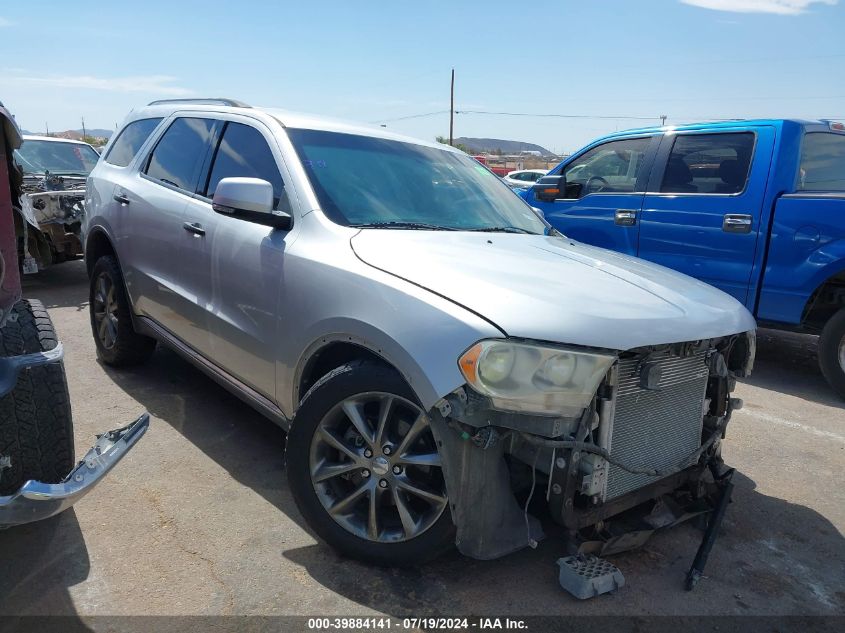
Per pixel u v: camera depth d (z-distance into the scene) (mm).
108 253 4836
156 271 4020
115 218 4461
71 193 7539
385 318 2438
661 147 6137
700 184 5801
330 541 2674
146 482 3271
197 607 2396
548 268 2752
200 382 4688
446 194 3596
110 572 2570
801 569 2846
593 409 2346
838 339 5004
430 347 2285
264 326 3053
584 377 2252
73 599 2410
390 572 2635
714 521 2926
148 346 4762
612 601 2547
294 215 3080
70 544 2742
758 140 5457
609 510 2543
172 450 3621
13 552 2674
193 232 3627
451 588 2564
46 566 2592
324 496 2670
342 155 3422
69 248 7672
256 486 3277
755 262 5375
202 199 3732
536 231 3736
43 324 2596
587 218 6617
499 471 2387
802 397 5180
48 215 7379
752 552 2961
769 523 3229
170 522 2932
